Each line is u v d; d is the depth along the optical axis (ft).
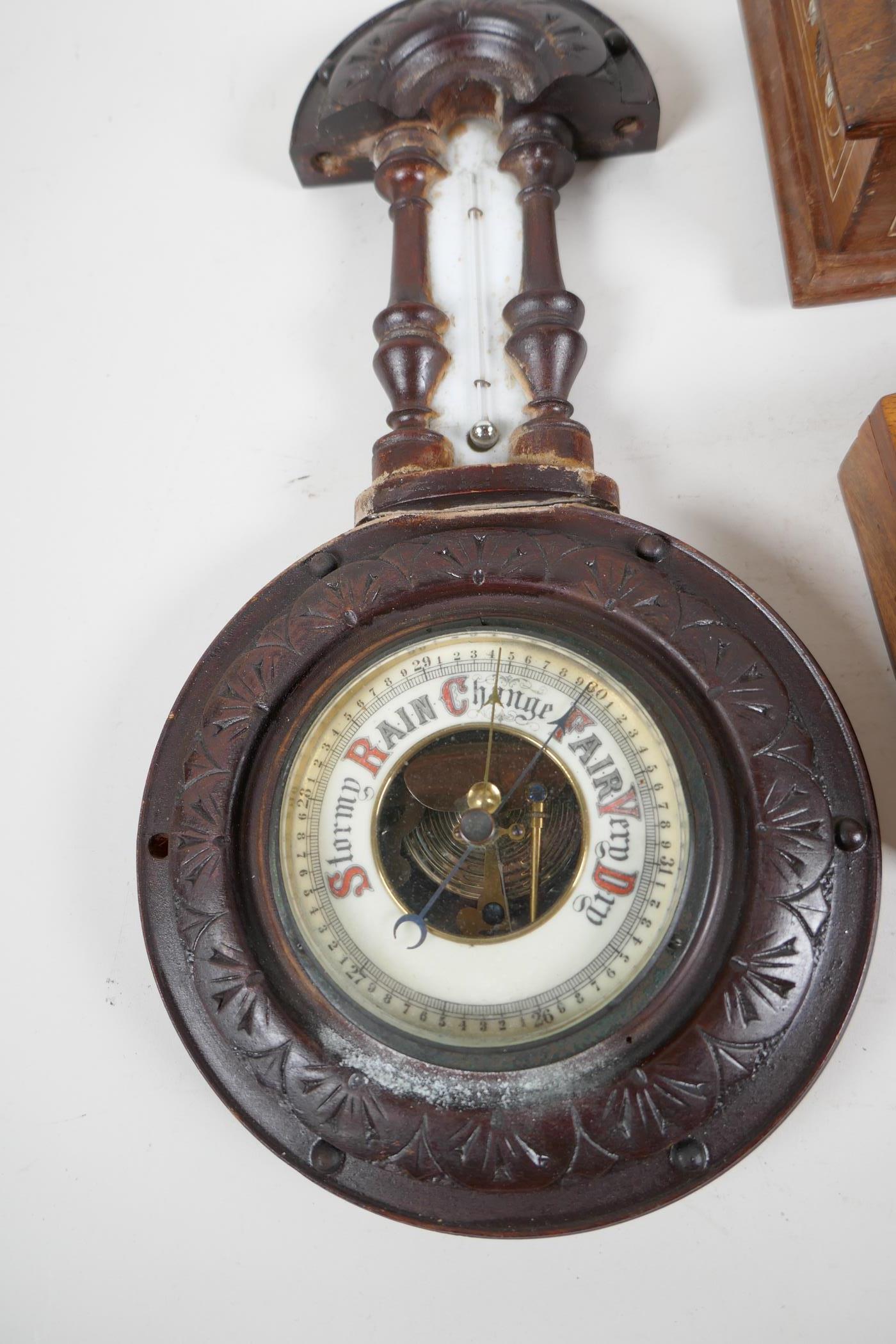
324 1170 1.50
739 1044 1.44
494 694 1.55
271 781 1.54
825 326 1.73
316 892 1.52
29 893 1.70
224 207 1.87
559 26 1.71
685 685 1.51
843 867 1.48
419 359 1.68
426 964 1.50
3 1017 1.67
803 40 1.65
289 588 1.61
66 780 1.72
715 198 1.78
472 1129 1.44
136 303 1.85
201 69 1.92
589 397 1.74
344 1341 1.58
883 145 1.49
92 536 1.78
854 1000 1.45
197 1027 1.52
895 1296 1.52
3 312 1.87
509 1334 1.56
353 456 1.77
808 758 1.49
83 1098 1.65
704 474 1.70
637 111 1.74
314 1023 1.49
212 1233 1.61
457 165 1.80
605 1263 1.57
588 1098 1.44
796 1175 1.55
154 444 1.80
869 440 1.58
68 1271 1.62
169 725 1.59
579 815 1.52
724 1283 1.55
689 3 1.84
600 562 1.54
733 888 1.46
